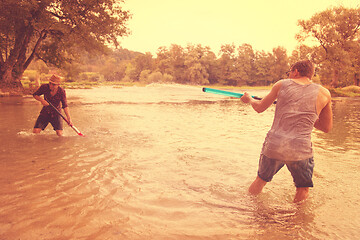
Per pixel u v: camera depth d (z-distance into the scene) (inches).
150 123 315.0
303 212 102.4
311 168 108.0
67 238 82.4
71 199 110.6
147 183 130.0
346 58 1568.7
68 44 1085.1
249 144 214.2
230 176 140.8
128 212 100.6
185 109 496.1
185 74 3981.3
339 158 178.1
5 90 899.4
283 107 111.3
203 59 3961.6
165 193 118.5
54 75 228.7
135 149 193.8
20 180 130.3
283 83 114.7
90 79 4665.4
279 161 109.6
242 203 109.6
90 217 96.0
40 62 2140.7
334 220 96.6
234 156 178.5
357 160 173.3
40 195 113.7
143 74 4217.5
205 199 113.0
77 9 948.6
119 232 86.7
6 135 233.6
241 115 417.7
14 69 999.6
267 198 114.7
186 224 92.8
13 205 104.0
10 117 346.0
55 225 89.9
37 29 932.0
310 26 1600.6
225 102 710.5
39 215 96.5
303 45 1675.7
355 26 1642.5
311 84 110.7
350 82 2140.7
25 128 267.3
